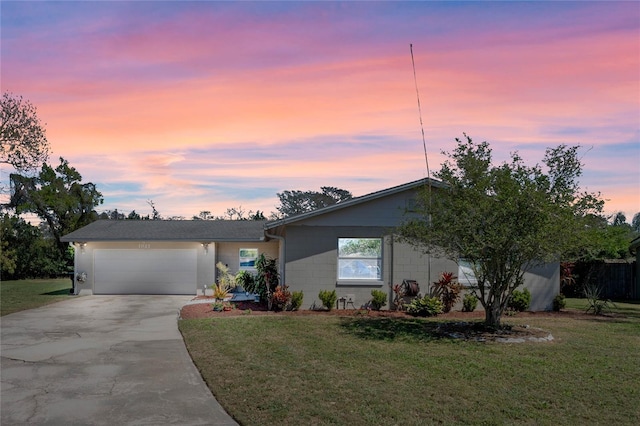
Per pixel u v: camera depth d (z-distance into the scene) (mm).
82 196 34219
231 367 8016
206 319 13141
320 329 11398
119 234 21766
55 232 33688
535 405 6121
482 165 10234
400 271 15258
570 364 8078
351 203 15094
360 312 14289
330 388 6797
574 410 5957
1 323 13375
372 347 9398
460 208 10023
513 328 11227
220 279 19906
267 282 15570
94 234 21797
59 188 33188
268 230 16156
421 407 6031
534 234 9492
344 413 5863
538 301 15484
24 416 6012
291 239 15266
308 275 15219
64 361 8797
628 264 21594
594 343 9836
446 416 5758
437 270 15305
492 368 7820
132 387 7172
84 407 6324
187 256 21594
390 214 15328
